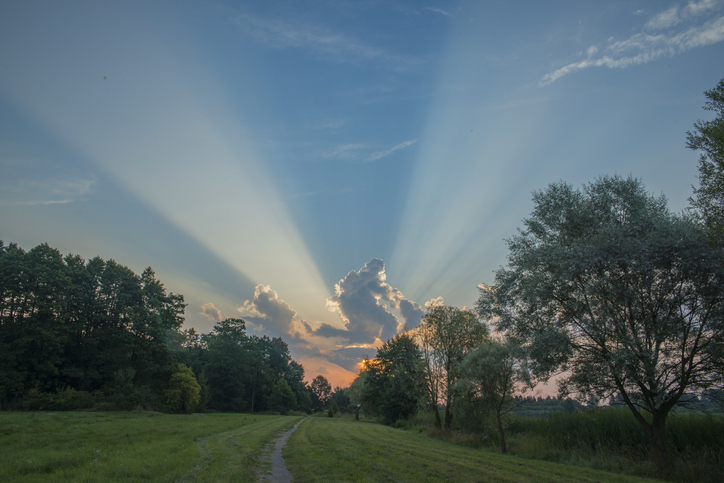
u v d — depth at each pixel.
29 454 13.75
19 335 51.84
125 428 25.25
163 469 10.98
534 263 21.55
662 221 18.19
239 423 35.06
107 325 62.03
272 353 137.12
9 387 47.22
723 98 17.97
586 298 18.97
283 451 17.42
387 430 38.47
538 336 19.56
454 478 12.35
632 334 18.11
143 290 67.69
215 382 93.81
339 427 35.53
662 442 17.77
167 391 61.81
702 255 16.48
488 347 26.20
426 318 41.59
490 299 24.84
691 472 15.35
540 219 23.31
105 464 11.59
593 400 20.39
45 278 54.38
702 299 17.19
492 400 25.45
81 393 50.28
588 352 19.77
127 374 56.00
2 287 51.72
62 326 53.53
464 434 31.33
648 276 17.62
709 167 17.98
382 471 12.90
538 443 22.78
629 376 17.31
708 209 18.22
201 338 114.62
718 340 17.11
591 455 19.72
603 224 20.19
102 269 64.31
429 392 41.38
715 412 18.86
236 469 12.09
